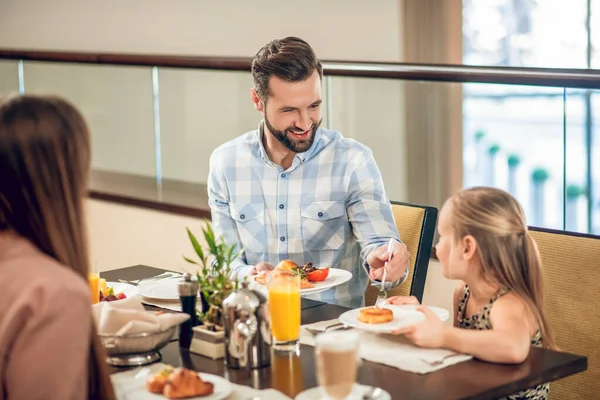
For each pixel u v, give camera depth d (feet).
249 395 5.68
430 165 14.47
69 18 21.97
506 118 13.65
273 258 9.62
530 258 6.75
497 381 5.79
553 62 16.33
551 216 13.55
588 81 10.84
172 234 15.90
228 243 9.66
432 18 16.46
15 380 4.65
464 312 7.23
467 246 6.81
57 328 4.67
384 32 16.79
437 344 6.34
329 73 14.32
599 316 7.66
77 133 5.00
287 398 5.58
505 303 6.63
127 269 9.60
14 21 23.49
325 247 9.53
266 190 9.57
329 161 9.46
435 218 9.24
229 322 6.25
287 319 6.51
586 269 7.79
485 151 14.12
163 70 17.25
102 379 5.05
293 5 17.75
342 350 5.11
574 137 11.30
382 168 14.46
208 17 19.01
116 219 17.06
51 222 4.92
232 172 9.66
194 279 6.89
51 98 5.03
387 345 6.53
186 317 6.55
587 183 11.30
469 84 13.79
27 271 4.76
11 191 4.88
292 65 8.70
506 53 16.74
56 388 4.65
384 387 5.74
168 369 5.84
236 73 16.05
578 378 7.72
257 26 18.29
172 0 19.58
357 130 14.43
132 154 18.19
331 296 9.39
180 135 17.21
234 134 16.30
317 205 9.45
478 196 6.86
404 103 14.29
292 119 8.89
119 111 18.22
